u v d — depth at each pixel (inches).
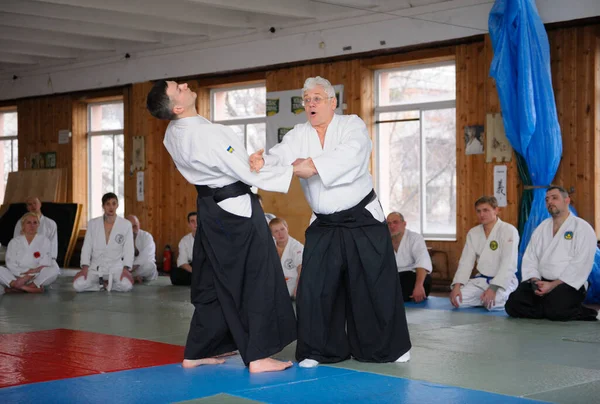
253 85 470.9
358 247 166.7
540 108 328.5
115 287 355.9
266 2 395.5
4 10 402.0
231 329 162.7
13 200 562.3
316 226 171.9
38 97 567.8
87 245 356.2
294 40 432.1
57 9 415.8
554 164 331.3
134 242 402.9
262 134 470.0
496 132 362.6
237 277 162.4
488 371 160.1
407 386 144.9
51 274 356.2
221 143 157.5
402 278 314.3
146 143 502.6
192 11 420.5
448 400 133.3
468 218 376.8
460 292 285.3
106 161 544.4
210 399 135.4
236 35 457.4
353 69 412.5
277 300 164.6
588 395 137.8
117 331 225.0
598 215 338.3
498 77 333.4
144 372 160.2
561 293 247.4
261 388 143.9
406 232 316.8
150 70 501.4
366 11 402.0
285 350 192.5
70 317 259.4
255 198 166.1
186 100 160.9
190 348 165.5
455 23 371.2
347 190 166.9
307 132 172.4
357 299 167.9
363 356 170.6
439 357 176.9
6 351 188.4
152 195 501.4
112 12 431.2
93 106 553.3
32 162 570.6
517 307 255.1
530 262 259.3
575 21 337.7
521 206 345.4
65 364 170.2
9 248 352.5
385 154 418.6
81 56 535.8
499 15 335.9
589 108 338.3
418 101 406.0
